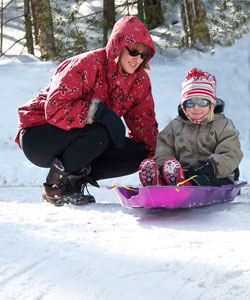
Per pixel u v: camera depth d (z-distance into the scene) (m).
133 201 3.92
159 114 9.44
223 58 11.10
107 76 4.30
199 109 4.28
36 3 13.24
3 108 9.61
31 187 6.52
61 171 4.43
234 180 4.65
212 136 4.34
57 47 13.19
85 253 2.86
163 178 4.20
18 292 2.30
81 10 17.70
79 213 4.10
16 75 11.05
